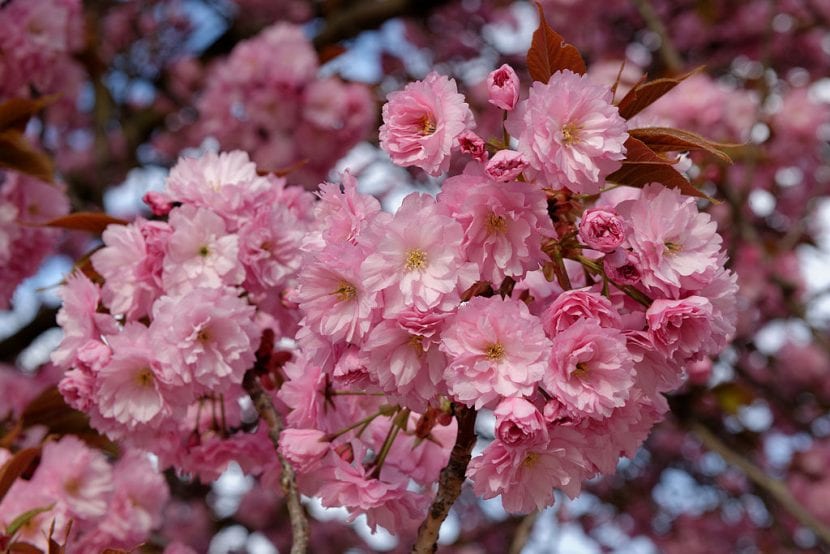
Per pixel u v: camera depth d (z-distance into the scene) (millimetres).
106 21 2867
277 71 1989
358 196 1041
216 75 2047
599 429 1010
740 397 2041
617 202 1087
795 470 3139
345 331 1008
